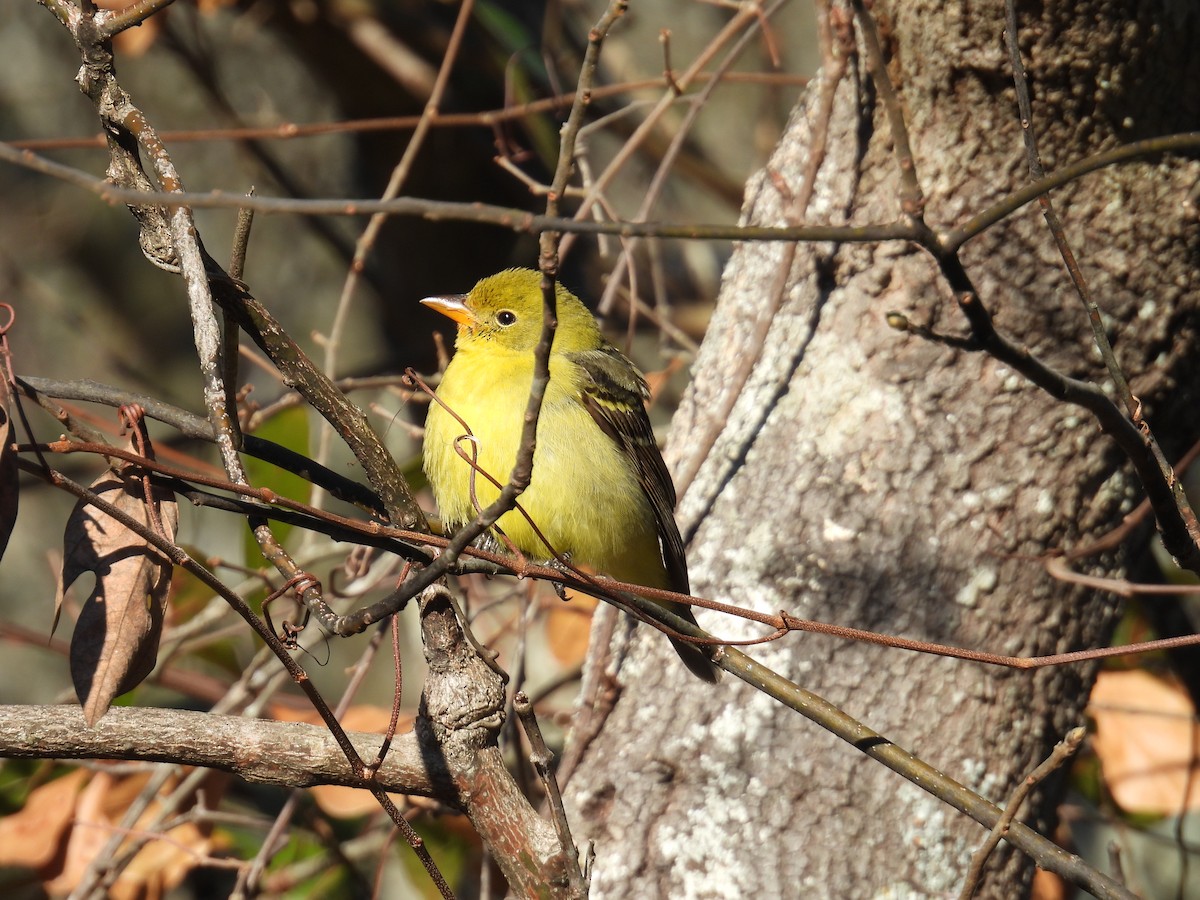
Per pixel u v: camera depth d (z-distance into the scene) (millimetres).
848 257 8641
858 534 8219
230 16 19484
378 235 16266
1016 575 8188
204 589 11414
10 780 11250
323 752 6207
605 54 15922
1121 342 8344
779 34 17344
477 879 12758
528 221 4641
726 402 8664
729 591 8312
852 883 7613
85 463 17047
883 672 7992
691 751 7988
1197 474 14914
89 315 20109
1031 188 5289
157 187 6207
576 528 9391
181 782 11086
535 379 5164
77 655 5793
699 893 7660
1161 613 11359
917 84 8344
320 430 14461
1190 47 7812
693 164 16453
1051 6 7684
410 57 15406
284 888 11594
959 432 8273
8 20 20078
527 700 5582
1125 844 11727
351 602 11586
